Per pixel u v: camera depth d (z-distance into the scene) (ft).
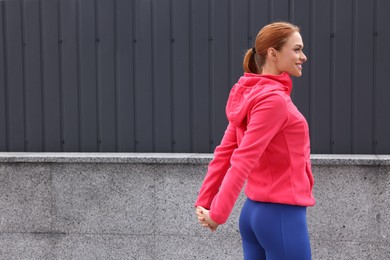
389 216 15.48
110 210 16.70
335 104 16.39
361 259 15.66
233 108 9.86
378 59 16.19
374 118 16.29
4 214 17.20
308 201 9.53
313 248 15.78
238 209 16.08
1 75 18.06
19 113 18.04
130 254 16.70
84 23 17.56
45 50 17.83
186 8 17.02
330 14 16.31
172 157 16.17
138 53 17.31
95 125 17.65
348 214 15.61
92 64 17.57
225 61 16.89
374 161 15.30
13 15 17.93
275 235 9.42
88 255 16.92
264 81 9.56
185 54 17.08
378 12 16.12
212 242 16.29
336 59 16.33
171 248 16.49
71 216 16.89
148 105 17.34
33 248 17.17
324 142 16.48
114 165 16.56
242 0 16.74
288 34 9.68
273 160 9.41
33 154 17.26
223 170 10.30
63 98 17.80
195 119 17.11
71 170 16.78
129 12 17.31
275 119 9.11
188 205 16.30
